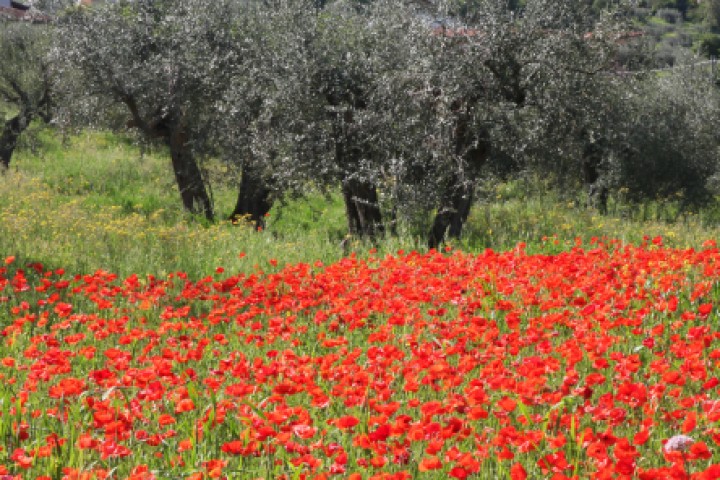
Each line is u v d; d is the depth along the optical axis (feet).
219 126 75.46
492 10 56.24
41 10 83.71
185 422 20.63
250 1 80.28
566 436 19.43
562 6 57.06
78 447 18.61
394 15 61.82
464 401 20.56
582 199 84.58
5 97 106.83
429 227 62.49
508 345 26.78
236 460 19.65
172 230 59.67
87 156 113.91
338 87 60.54
